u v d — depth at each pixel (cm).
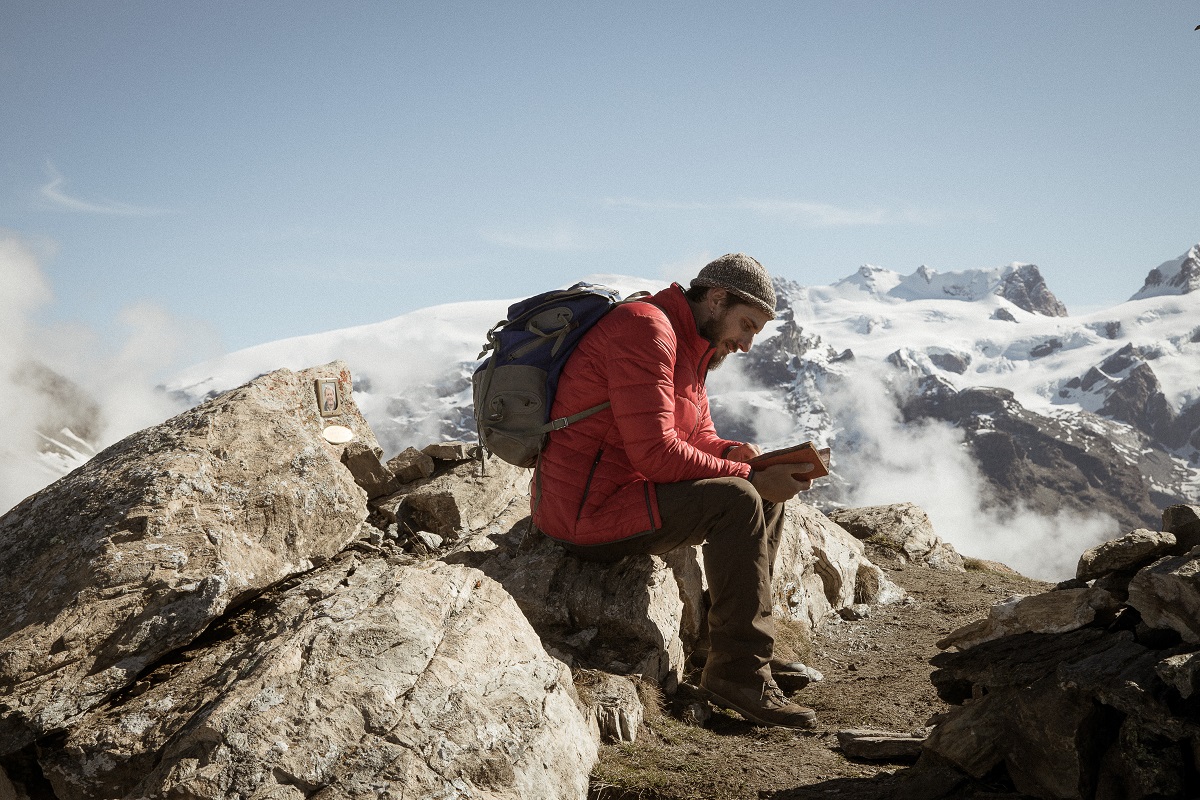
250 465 434
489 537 549
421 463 628
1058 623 355
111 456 439
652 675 461
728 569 442
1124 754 291
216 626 390
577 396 451
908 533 966
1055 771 307
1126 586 343
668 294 465
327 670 323
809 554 693
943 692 382
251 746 294
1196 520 338
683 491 437
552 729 353
